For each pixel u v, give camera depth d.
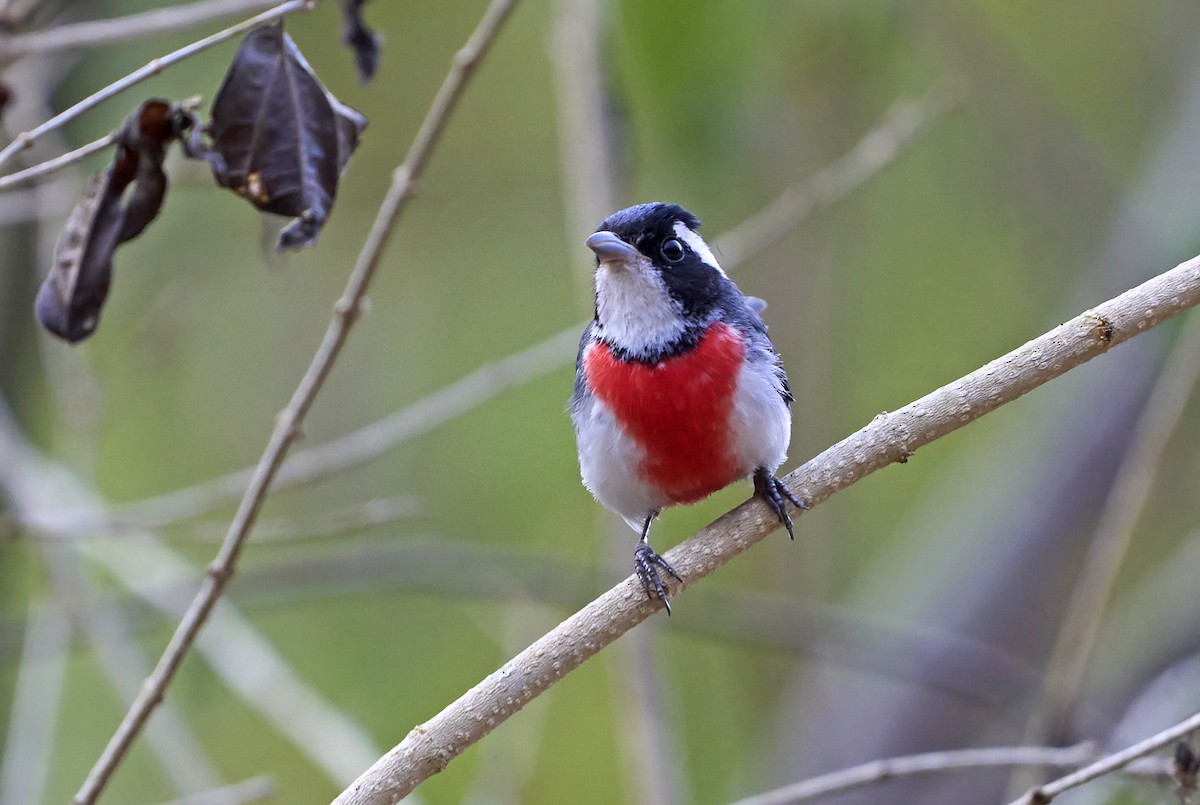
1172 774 6.69
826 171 10.60
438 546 10.71
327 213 6.29
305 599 10.82
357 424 13.36
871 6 12.04
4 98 7.48
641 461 7.32
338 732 9.66
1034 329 13.68
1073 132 13.52
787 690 13.62
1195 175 12.77
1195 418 12.85
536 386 12.91
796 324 12.60
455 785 12.02
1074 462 12.83
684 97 9.86
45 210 9.66
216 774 11.07
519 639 11.08
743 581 13.45
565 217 14.00
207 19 7.35
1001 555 12.86
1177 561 13.34
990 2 14.61
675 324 7.26
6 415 10.51
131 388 12.69
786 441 7.41
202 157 6.23
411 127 13.70
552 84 14.07
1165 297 5.98
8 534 8.86
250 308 13.64
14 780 9.43
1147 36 14.31
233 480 9.50
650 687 9.55
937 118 11.05
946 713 12.39
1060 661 8.85
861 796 12.05
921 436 6.27
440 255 14.05
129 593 10.61
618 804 12.31
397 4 13.73
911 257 14.25
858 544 14.44
